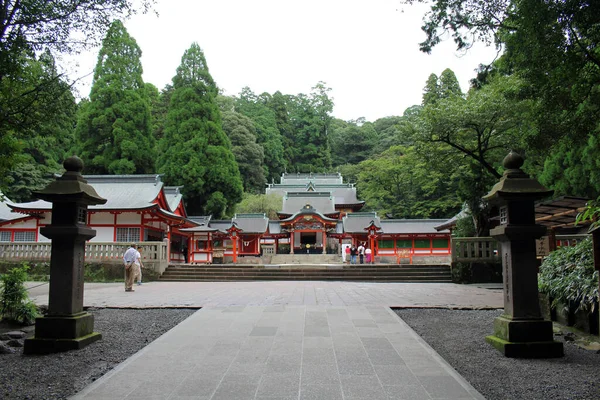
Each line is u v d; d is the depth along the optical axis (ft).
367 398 15.35
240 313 29.40
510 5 30.37
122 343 23.41
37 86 26.91
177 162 133.90
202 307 33.14
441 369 18.34
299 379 17.28
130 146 125.80
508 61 33.76
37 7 23.93
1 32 23.15
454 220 94.22
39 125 29.01
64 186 22.68
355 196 195.00
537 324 20.99
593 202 26.84
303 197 177.68
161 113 184.03
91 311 32.96
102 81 130.41
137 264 58.03
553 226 49.55
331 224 136.98
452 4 31.22
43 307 33.17
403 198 176.24
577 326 26.25
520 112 56.24
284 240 155.02
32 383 17.46
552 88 31.04
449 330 26.32
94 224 87.35
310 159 266.57
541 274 30.94
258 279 68.69
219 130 142.00
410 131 66.85
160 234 96.58
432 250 136.87
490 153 68.44
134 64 137.59
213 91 145.69
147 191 94.68
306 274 69.77
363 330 24.79
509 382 17.25
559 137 37.60
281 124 267.39
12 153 28.43
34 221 87.97
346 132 286.66
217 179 136.46
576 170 69.46
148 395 15.70
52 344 21.75
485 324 27.94
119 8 25.26
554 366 19.22
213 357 20.12
